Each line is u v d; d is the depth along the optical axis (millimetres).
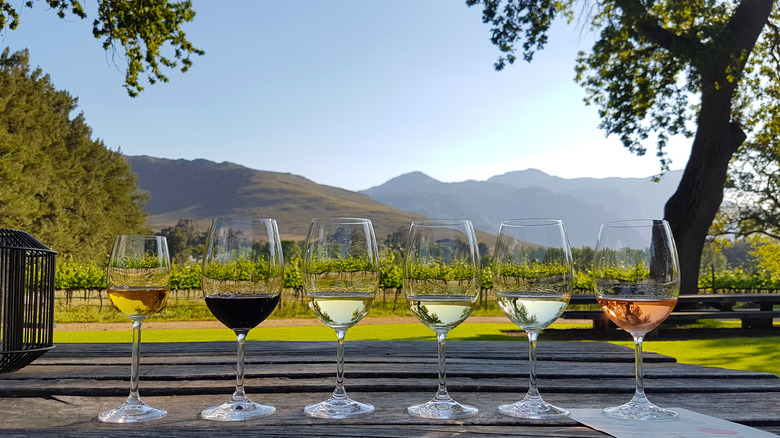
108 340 7461
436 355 1846
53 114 36625
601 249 1314
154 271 1289
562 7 13562
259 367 1626
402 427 1061
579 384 1444
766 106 14953
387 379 1498
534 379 1246
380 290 17875
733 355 6059
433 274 1281
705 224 11633
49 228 33406
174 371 1564
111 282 1271
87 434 1001
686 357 5898
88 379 1464
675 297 1229
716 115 11477
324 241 1312
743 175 20906
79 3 11758
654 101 13375
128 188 43938
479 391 1397
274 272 1281
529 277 1272
